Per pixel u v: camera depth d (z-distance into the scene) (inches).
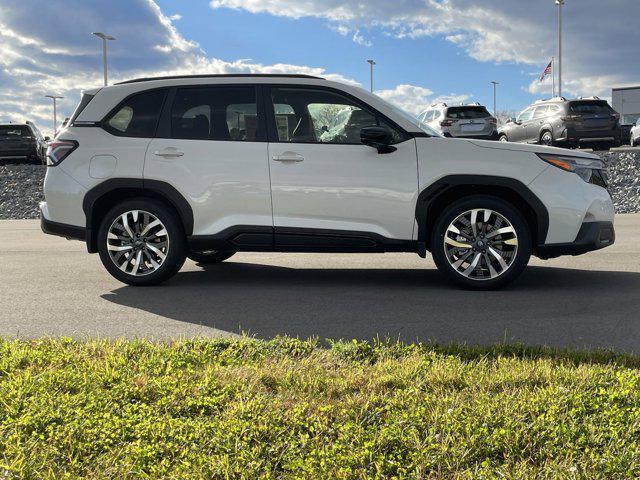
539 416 124.0
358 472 107.5
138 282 283.3
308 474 107.1
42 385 145.3
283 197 269.9
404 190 265.1
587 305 239.3
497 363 159.6
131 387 143.9
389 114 270.8
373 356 170.6
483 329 207.3
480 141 266.5
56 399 136.9
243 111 277.3
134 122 283.1
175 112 281.0
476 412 126.4
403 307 239.9
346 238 268.8
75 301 256.1
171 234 279.4
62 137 287.6
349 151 268.5
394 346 177.0
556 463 108.3
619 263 335.9
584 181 264.2
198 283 293.0
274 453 114.3
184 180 274.7
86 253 409.4
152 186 276.1
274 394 142.8
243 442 115.9
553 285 277.6
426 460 110.0
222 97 279.6
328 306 243.1
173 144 277.6
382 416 128.5
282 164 269.9
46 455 113.3
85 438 119.7
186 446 116.5
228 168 272.7
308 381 147.9
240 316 228.5
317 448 115.2
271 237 271.6
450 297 256.4
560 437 116.0
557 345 187.5
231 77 281.4
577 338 195.0
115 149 280.5
